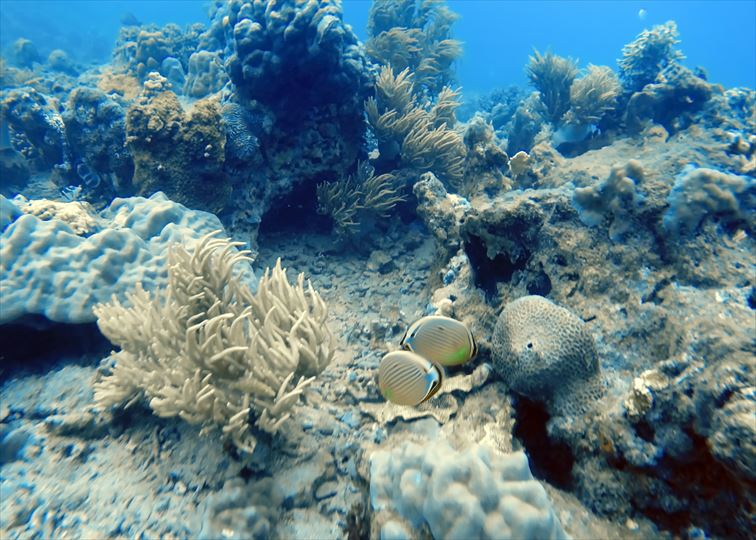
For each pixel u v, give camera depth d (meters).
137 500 2.98
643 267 3.64
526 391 3.31
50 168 9.91
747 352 2.50
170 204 5.69
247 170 6.92
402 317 5.86
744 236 3.55
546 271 4.15
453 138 8.31
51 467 3.22
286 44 6.51
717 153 7.75
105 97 7.21
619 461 2.73
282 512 3.07
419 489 2.50
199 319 3.76
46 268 4.25
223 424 3.17
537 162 8.56
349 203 7.66
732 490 2.29
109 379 3.50
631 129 9.82
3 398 3.80
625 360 3.26
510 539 2.17
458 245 5.73
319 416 3.78
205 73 11.05
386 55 10.84
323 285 6.74
